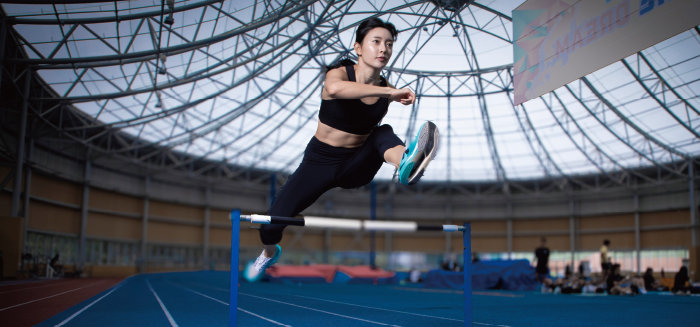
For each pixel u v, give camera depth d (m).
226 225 45.25
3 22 18.20
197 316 8.86
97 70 22.38
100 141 34.66
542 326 7.77
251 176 47.53
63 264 31.14
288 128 34.72
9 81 23.72
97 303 11.73
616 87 26.67
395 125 33.91
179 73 23.31
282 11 19.25
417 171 2.84
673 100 25.98
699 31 21.27
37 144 29.52
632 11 12.75
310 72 28.02
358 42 3.19
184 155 39.25
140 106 26.97
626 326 7.89
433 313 9.84
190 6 17.83
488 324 7.84
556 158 38.84
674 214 40.47
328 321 8.16
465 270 4.37
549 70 15.28
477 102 32.16
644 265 42.00
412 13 23.44
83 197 33.41
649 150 34.12
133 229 38.06
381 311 10.24
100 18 18.19
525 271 23.28
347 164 3.27
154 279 27.77
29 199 29.00
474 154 39.72
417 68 29.14
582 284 20.09
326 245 49.44
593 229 45.88
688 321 8.78
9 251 23.23
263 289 20.05
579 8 14.40
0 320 8.16
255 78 27.02
